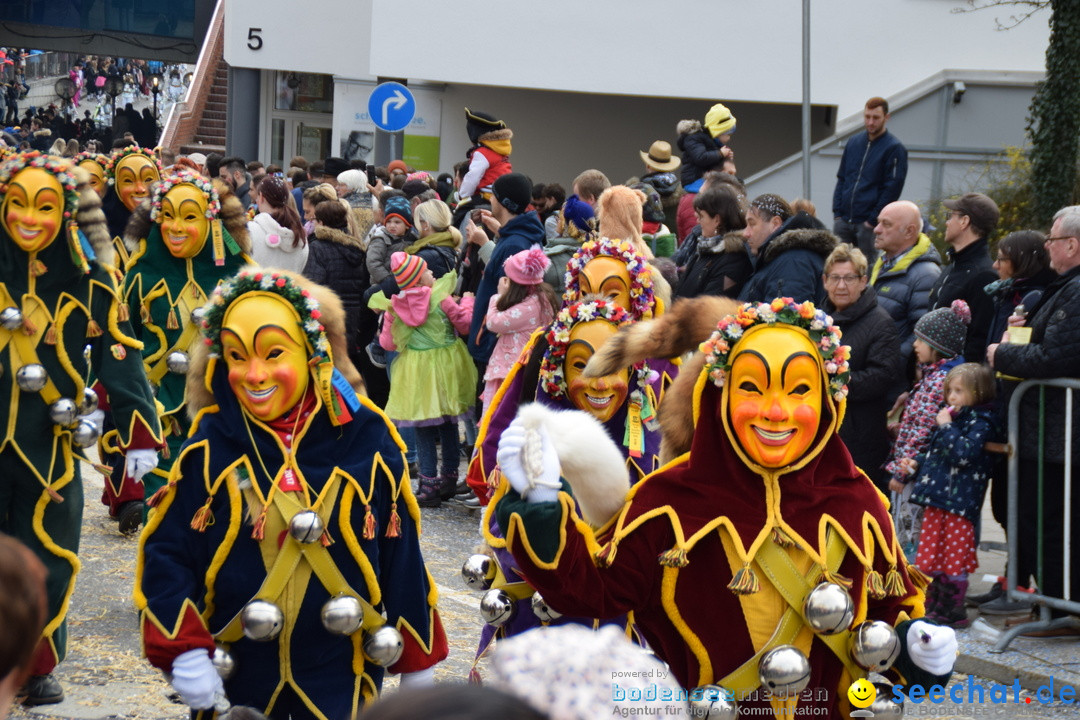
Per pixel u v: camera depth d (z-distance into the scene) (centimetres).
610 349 342
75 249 504
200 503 341
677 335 334
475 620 628
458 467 903
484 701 111
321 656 346
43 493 496
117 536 756
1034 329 598
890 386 652
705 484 314
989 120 1404
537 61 1642
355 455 353
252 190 1430
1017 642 588
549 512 291
